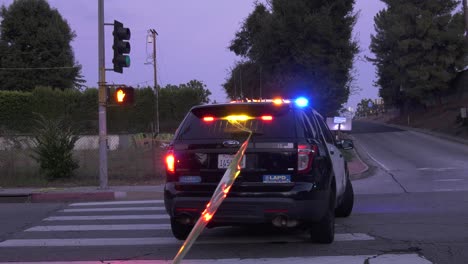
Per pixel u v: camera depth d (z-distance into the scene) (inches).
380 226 335.0
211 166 255.4
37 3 2385.6
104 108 583.8
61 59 2380.7
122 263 253.9
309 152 249.9
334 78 1323.8
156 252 276.5
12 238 323.9
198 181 256.8
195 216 255.1
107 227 358.3
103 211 443.2
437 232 311.9
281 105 261.4
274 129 255.3
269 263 245.8
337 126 1026.7
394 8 2210.9
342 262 244.8
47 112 1850.4
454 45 2020.2
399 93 2465.6
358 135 1684.3
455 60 2041.1
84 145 926.4
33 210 460.8
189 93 2030.0
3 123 1817.2
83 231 344.8
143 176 687.7
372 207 423.2
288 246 280.4
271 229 327.6
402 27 2084.2
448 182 606.2
